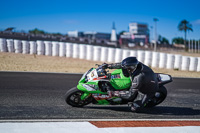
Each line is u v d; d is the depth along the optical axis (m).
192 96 7.64
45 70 11.58
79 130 3.74
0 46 16.44
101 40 47.34
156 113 5.39
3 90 6.71
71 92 5.13
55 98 6.19
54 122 4.06
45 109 5.08
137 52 16.53
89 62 15.84
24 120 4.09
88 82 5.11
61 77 9.63
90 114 4.91
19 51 16.81
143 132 3.86
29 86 7.49
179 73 14.45
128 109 5.60
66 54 17.31
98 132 3.70
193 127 4.29
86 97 5.22
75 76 10.14
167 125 4.34
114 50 16.66
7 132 3.46
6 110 4.81
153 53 16.45
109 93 5.07
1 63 12.48
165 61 16.31
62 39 39.31
